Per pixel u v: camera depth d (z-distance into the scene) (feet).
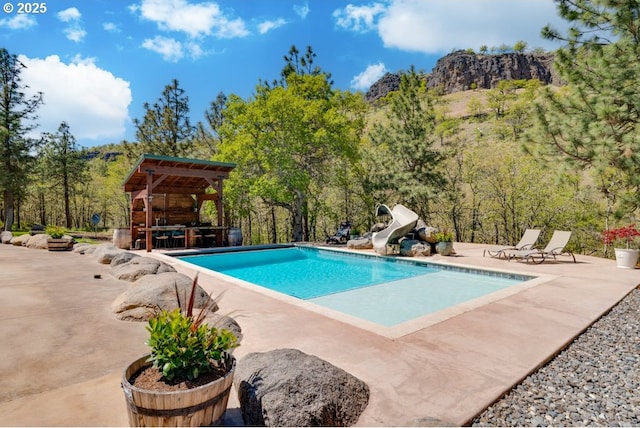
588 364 11.33
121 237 45.24
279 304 17.72
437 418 7.61
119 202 109.40
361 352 11.72
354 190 66.54
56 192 117.91
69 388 9.48
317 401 7.59
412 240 39.96
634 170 26.25
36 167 96.94
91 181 122.01
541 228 53.42
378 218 62.39
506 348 12.13
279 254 46.93
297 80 63.36
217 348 7.83
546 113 30.07
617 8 25.58
